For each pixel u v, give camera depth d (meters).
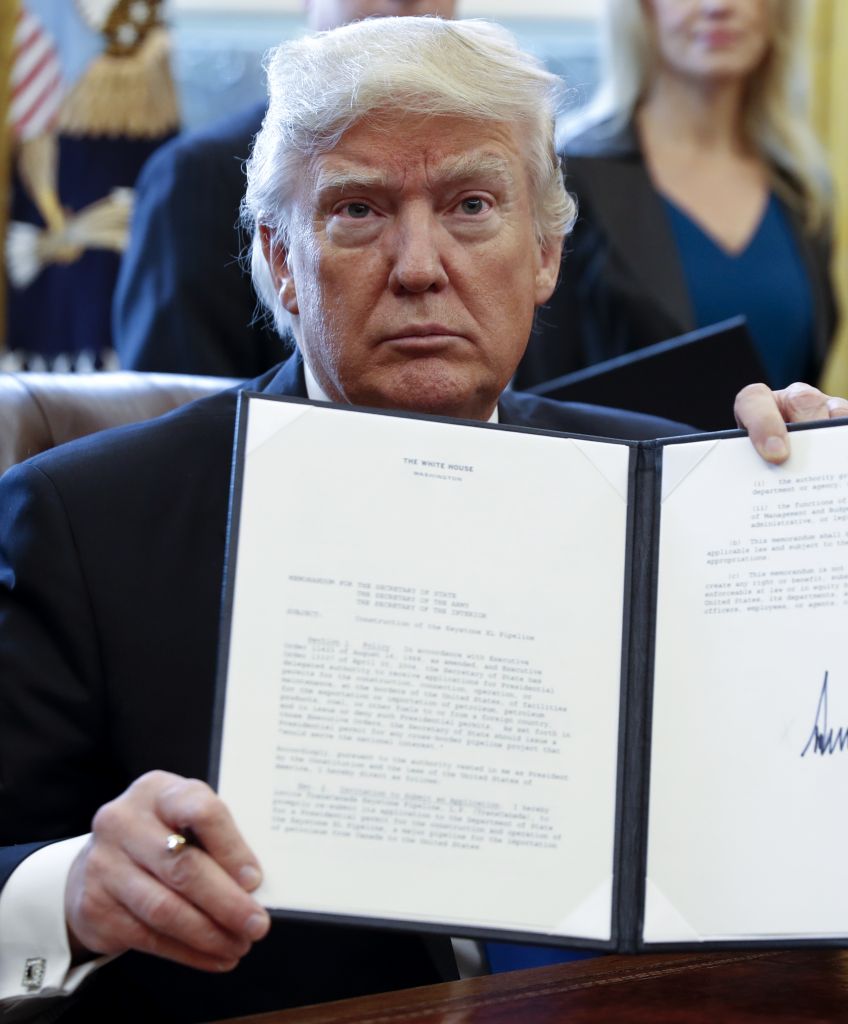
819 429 1.26
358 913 1.12
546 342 2.71
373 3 2.51
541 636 1.21
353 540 1.19
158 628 1.46
